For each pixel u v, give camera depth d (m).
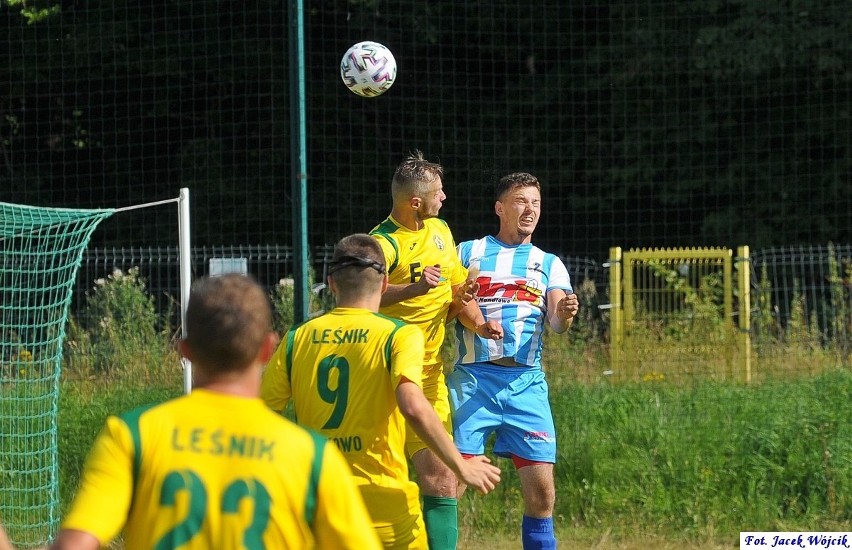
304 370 9.87
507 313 14.98
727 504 18.53
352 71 17.45
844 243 42.56
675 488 18.81
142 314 27.53
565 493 19.12
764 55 40.97
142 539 6.04
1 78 43.59
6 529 18.69
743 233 43.00
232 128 44.59
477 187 44.06
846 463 18.64
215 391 6.34
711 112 43.00
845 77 40.97
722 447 19.30
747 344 25.88
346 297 10.05
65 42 43.38
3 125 44.16
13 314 22.67
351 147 43.22
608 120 44.16
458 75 44.69
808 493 18.59
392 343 9.64
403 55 44.03
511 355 14.84
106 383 25.06
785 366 24.83
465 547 17.95
